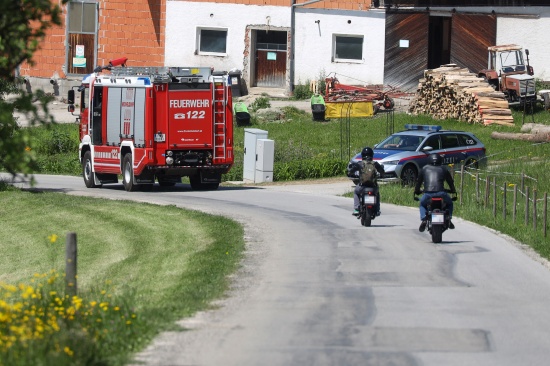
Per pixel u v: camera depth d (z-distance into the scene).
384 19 126.62
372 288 34.41
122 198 69.19
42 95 26.48
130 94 74.44
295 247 44.50
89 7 127.06
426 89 115.88
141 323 26.73
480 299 32.56
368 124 111.50
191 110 73.75
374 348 25.64
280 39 128.62
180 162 73.88
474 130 104.62
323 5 126.44
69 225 57.91
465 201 62.44
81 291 32.81
